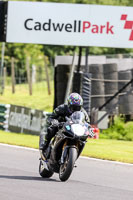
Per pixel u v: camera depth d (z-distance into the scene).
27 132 66.25
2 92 114.31
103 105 76.56
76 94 31.45
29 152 46.78
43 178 32.34
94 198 25.89
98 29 69.12
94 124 68.75
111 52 173.88
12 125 67.88
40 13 69.25
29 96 113.44
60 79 80.88
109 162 42.97
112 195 27.48
